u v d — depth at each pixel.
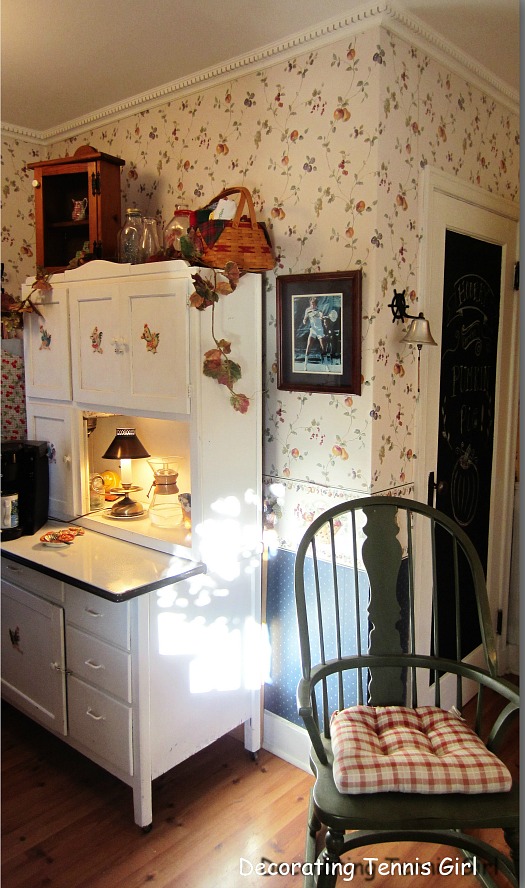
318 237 2.08
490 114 2.46
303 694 1.56
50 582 2.17
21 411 3.01
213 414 2.04
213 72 2.28
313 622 2.23
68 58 2.22
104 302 2.21
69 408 2.42
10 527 2.30
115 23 1.96
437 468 2.39
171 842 1.93
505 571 2.92
